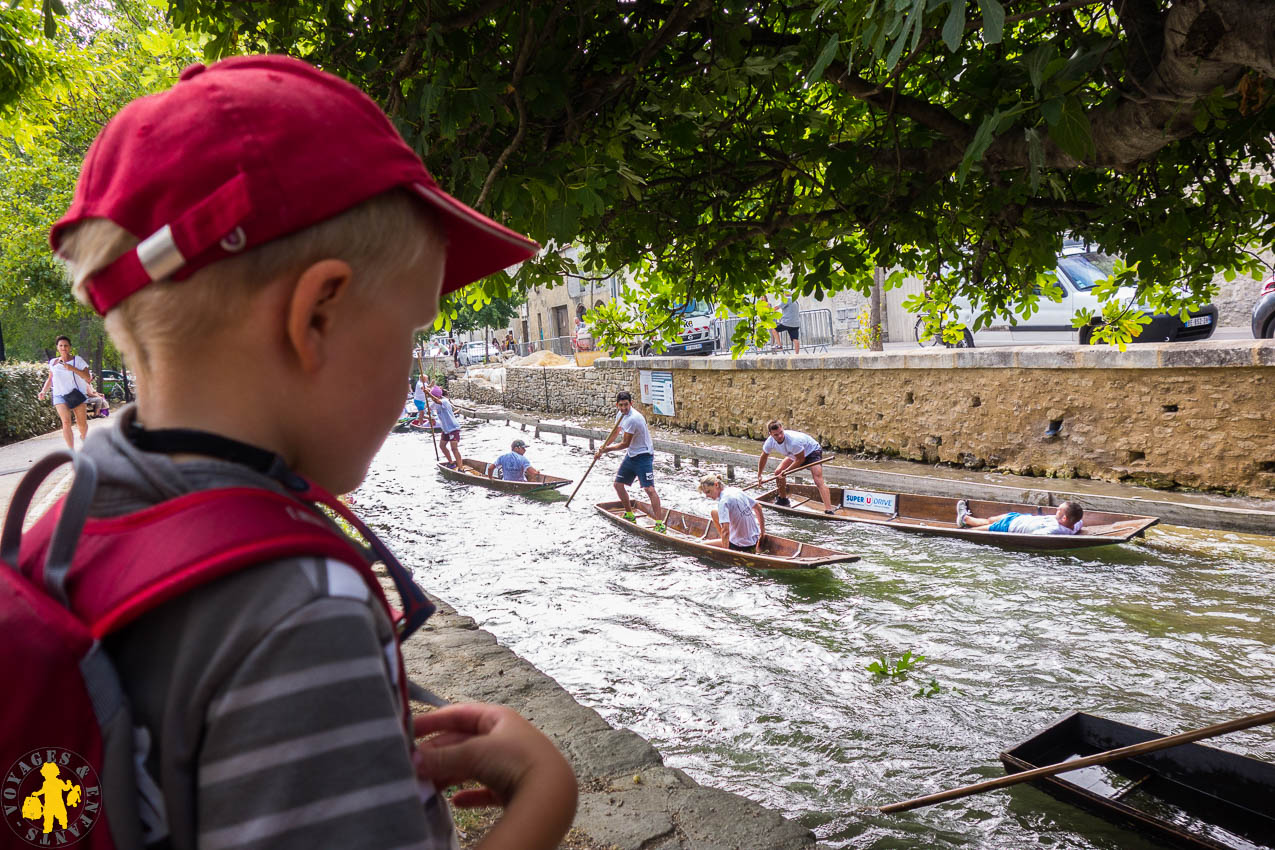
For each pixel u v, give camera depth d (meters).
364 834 0.49
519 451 17.30
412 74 3.02
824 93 4.80
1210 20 2.18
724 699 6.91
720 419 20.52
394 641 0.62
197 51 3.78
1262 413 10.82
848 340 24.78
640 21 3.39
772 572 10.14
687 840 3.02
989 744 5.93
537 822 0.64
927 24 2.74
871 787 5.49
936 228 4.55
